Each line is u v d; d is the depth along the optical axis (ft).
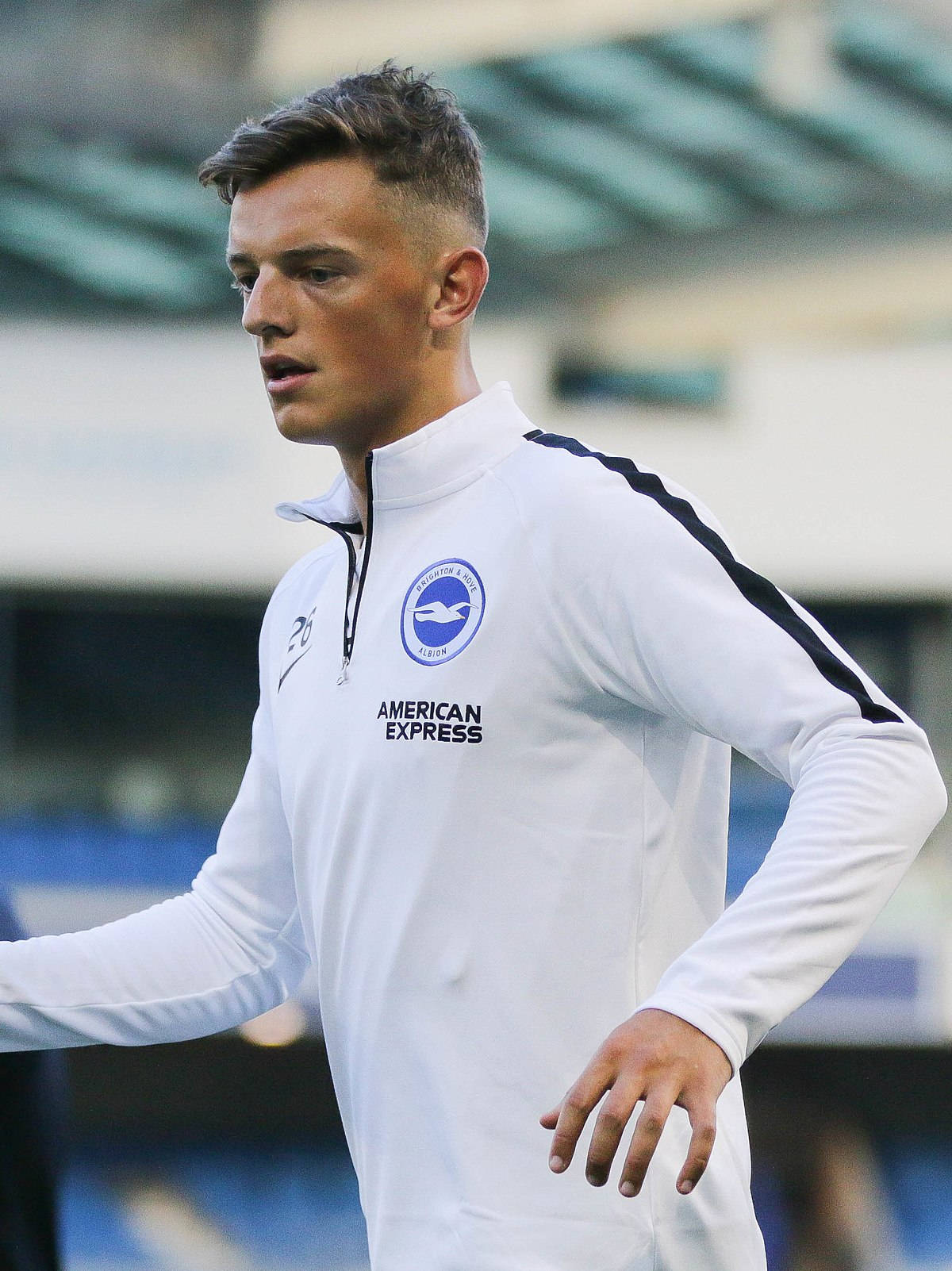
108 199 101.96
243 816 19.11
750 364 101.91
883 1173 74.18
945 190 102.12
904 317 103.40
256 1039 74.08
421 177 16.47
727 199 103.40
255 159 16.35
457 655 15.69
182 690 111.86
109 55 101.30
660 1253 15.03
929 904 83.76
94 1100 73.00
